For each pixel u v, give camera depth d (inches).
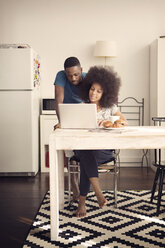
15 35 207.8
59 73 129.7
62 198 121.8
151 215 115.4
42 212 119.3
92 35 207.9
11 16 207.0
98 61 208.7
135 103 209.8
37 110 193.9
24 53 177.2
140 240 94.5
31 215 118.1
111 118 109.0
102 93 115.8
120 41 207.9
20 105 179.5
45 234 99.5
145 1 206.4
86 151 107.7
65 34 208.1
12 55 177.3
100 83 114.2
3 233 102.0
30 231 101.8
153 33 207.5
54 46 208.4
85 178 112.0
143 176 180.7
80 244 92.2
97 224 107.0
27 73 177.8
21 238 98.0
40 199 137.9
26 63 177.5
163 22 206.8
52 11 207.2
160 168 117.1
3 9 206.8
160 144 92.5
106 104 116.4
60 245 91.7
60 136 92.6
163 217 113.5
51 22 207.5
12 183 167.2
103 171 122.3
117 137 92.3
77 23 207.6
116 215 115.6
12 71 177.8
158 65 185.3
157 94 186.4
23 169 182.7
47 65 209.0
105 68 118.3
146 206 125.3
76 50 208.5
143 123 209.9
